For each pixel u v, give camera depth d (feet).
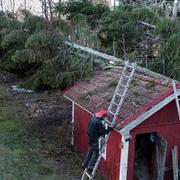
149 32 56.13
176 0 56.54
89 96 38.40
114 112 33.50
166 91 32.37
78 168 37.70
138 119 31.58
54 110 52.49
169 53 47.29
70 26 54.90
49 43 52.75
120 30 55.06
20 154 39.86
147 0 70.33
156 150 34.30
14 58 53.62
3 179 34.12
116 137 33.24
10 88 64.28
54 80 52.08
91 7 64.23
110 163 34.40
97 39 55.16
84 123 39.55
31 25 55.77
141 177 35.65
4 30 61.77
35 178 34.91
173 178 34.50
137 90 35.01
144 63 52.16
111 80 39.14
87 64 48.37
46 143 43.04
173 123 34.01
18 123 48.29
